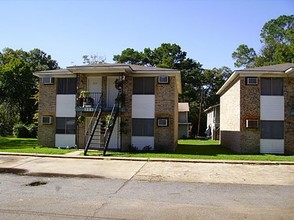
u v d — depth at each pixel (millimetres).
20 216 5641
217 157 15562
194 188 8336
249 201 6988
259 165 13242
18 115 40938
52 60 56875
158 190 8008
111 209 6180
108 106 20125
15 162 13109
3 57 46500
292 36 42875
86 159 14578
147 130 19703
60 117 20750
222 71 56906
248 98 19438
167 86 19719
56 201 6727
